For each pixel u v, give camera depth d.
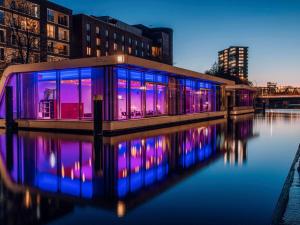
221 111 39.31
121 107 20.92
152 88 24.91
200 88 34.72
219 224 5.14
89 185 7.59
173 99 28.33
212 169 9.42
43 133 19.88
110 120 19.48
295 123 29.39
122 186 7.50
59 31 59.53
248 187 7.41
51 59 57.25
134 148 13.38
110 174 8.74
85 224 5.14
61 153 12.08
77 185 7.59
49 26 57.19
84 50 65.75
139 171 9.10
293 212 5.33
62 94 22.08
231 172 9.02
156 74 25.44
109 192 6.99
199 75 30.53
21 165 9.91
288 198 6.08
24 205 6.09
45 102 22.89
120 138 16.89
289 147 14.17
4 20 48.22
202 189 7.24
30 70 22.92
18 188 7.32
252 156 11.73
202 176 8.53
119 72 20.61
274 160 10.93
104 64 19.42
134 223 5.18
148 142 15.30
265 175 8.65
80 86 21.09
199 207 5.98
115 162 10.39
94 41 68.81
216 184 7.68
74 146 13.90
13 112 24.17
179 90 29.52
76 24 65.38
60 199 6.48
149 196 6.69
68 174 8.73
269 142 15.91
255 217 5.45
